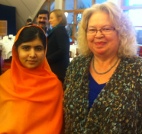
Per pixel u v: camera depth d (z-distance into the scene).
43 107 1.18
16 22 7.86
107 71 1.05
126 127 0.94
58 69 2.14
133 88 0.96
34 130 1.14
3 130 1.09
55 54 2.12
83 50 1.16
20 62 1.24
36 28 1.21
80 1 6.27
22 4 7.40
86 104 1.02
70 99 1.07
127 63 1.02
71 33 5.64
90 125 0.99
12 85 1.20
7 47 4.73
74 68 1.14
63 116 1.18
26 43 1.18
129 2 5.04
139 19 4.89
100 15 1.00
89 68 1.11
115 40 1.02
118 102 0.95
